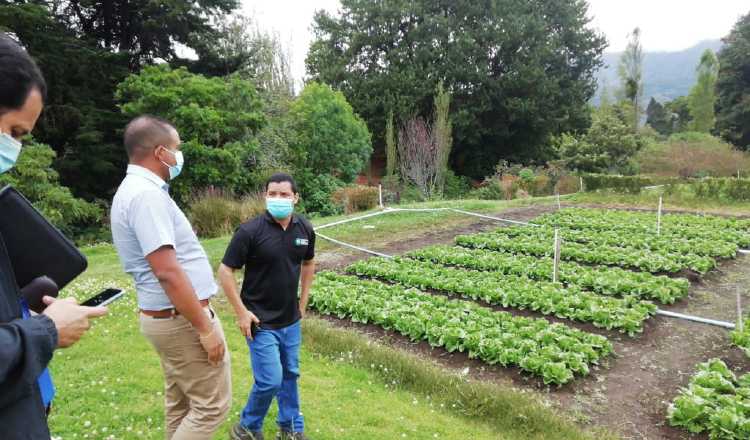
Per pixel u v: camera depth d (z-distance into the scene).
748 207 19.03
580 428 4.76
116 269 11.05
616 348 6.61
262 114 19.34
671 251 11.78
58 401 4.79
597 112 44.31
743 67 38.66
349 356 6.05
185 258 3.08
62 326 1.85
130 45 22.30
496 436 4.50
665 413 5.04
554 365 5.55
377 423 4.61
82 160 19.52
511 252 12.31
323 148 22.33
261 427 4.02
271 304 3.89
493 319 7.07
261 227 3.83
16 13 16.58
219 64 22.83
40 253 2.12
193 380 3.12
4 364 1.53
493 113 35.38
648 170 32.72
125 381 5.28
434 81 32.78
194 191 17.78
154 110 17.48
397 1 34.06
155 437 4.25
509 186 27.20
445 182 30.92
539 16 34.84
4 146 1.79
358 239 14.05
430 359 6.32
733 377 5.51
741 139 39.56
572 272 9.73
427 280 9.14
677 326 7.33
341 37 36.09
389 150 28.50
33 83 1.81
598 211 18.09
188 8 20.91
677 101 66.50
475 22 34.47
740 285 9.46
